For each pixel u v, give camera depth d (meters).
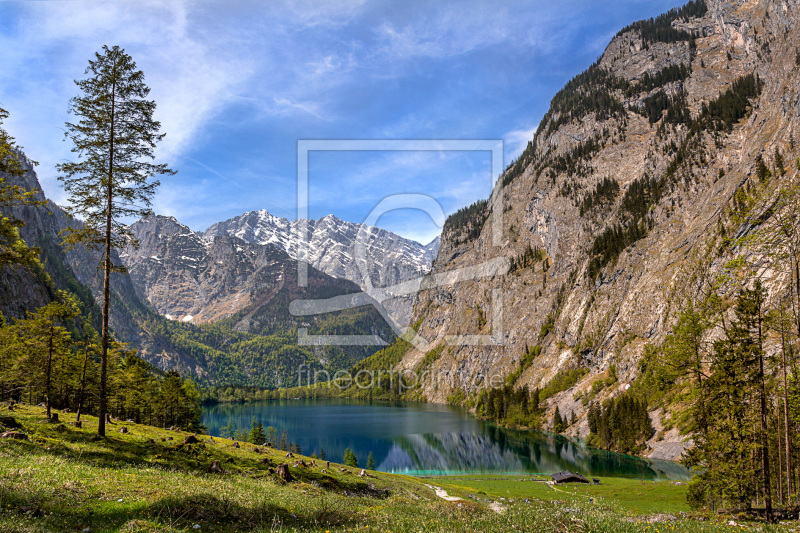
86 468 20.41
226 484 24.11
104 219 30.14
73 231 29.41
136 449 30.88
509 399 185.00
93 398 69.88
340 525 17.12
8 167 27.03
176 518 14.75
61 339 42.72
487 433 150.00
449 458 112.31
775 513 28.11
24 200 27.92
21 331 41.47
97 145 30.14
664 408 115.38
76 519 13.04
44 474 17.19
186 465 29.36
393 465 104.50
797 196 25.48
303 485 32.19
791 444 35.03
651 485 70.81
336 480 40.34
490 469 99.00
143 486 18.42
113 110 30.92
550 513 14.38
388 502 30.12
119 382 66.50
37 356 43.09
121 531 12.35
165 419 86.31
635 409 116.44
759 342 29.28
